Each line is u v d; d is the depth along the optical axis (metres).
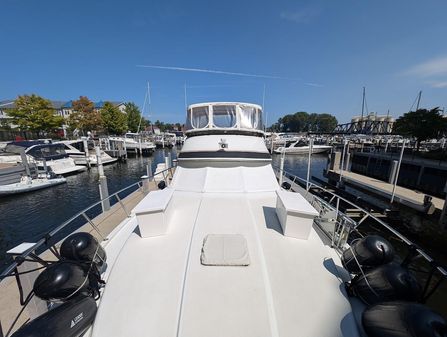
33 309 2.84
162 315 1.90
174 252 2.59
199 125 5.21
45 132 35.69
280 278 2.24
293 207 2.85
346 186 16.64
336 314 1.94
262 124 5.51
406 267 2.56
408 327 1.46
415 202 10.79
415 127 20.47
